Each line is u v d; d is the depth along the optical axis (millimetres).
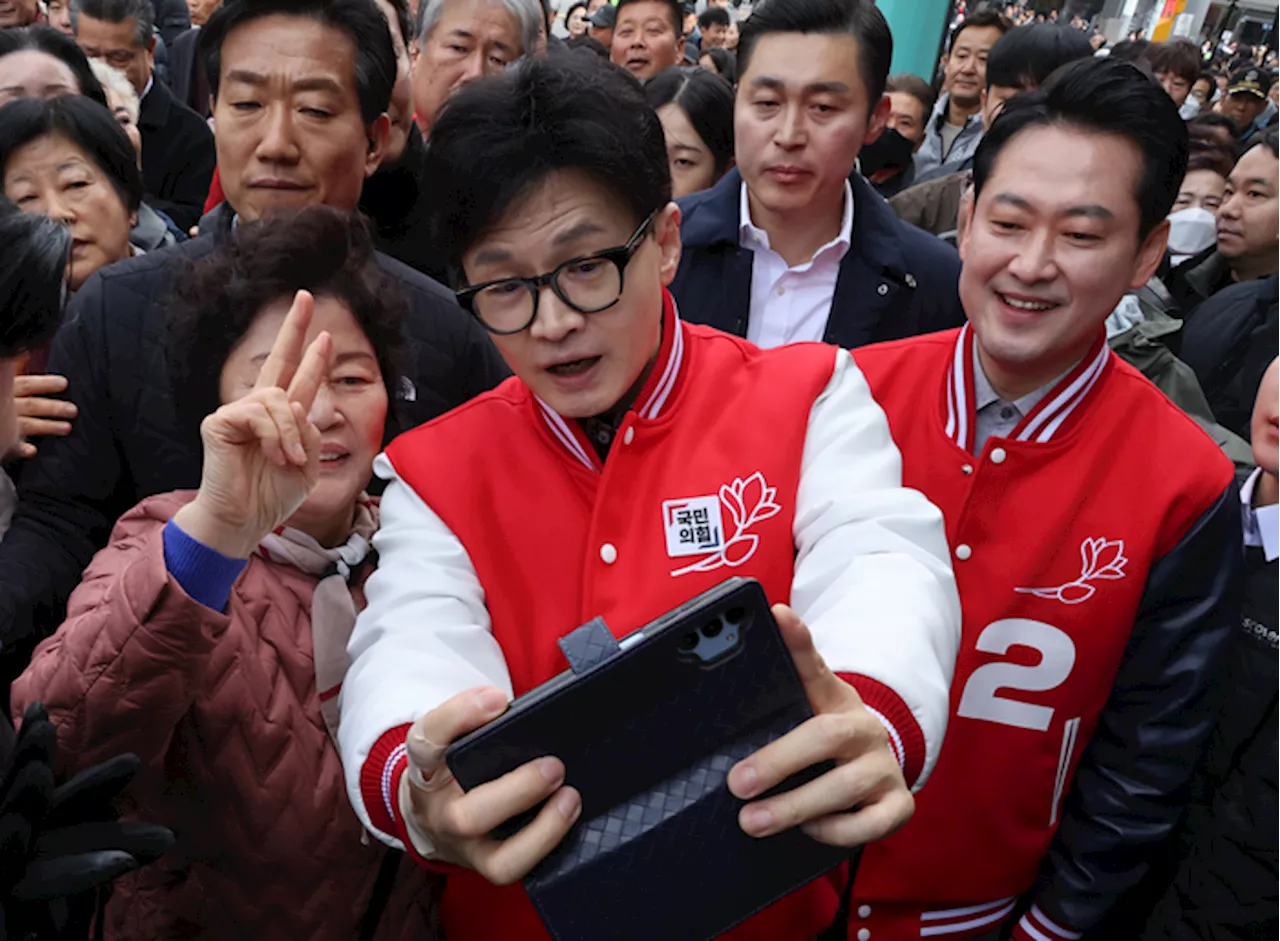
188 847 981
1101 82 1113
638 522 926
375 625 906
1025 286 1152
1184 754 1243
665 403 963
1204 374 2273
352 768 816
